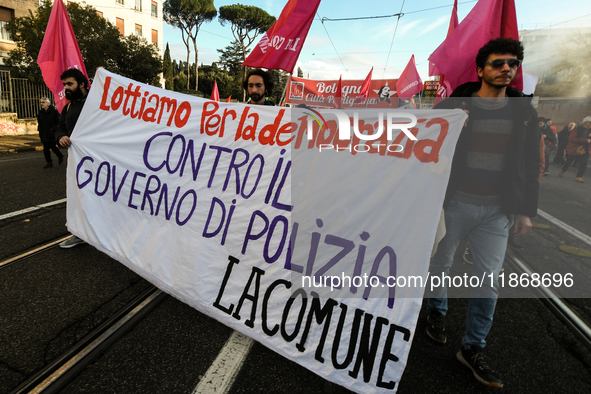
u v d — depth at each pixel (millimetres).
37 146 11242
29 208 4516
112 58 17094
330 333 1806
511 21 2582
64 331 2139
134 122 2805
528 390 1877
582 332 2406
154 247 2482
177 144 2576
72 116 3283
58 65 4355
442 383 1894
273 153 2160
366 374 1701
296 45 3764
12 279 2705
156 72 19812
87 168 2951
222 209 2268
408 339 1659
